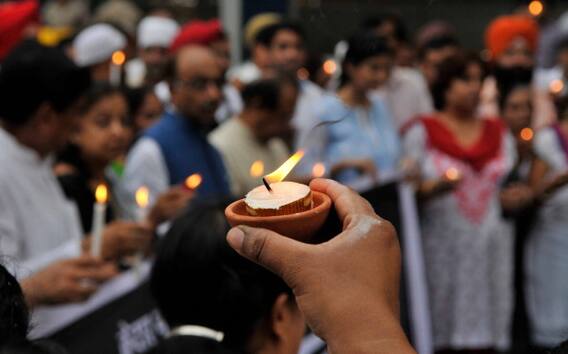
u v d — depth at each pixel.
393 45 4.77
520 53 4.14
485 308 3.40
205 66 2.77
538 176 3.57
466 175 3.36
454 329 3.38
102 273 1.76
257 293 1.25
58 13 6.62
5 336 0.58
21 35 2.56
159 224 2.18
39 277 1.70
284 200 0.76
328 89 4.14
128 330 1.84
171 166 2.71
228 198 1.38
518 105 3.65
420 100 4.51
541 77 5.11
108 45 3.79
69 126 2.06
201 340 1.25
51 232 2.01
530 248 3.66
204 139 2.86
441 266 3.37
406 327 3.03
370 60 3.33
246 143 3.05
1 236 1.85
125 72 3.97
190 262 1.25
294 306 1.29
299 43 4.13
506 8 9.52
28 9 2.56
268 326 1.27
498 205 3.44
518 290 3.79
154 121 3.40
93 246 1.84
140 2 8.03
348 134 3.32
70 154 2.53
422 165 3.41
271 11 5.90
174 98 2.81
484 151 3.40
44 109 1.95
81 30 4.11
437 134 3.40
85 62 3.79
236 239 0.72
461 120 3.46
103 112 2.53
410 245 3.06
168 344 1.26
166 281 1.27
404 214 3.06
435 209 3.35
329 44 6.42
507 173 3.45
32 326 0.74
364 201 0.78
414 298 3.05
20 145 1.98
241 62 5.69
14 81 1.92
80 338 1.76
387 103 4.39
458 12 9.20
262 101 3.01
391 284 0.71
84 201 2.41
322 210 0.75
